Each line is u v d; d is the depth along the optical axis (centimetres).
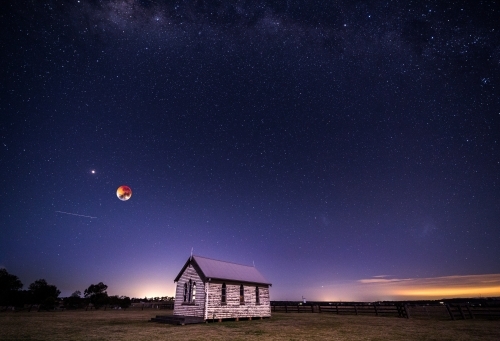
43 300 3841
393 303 2606
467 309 2128
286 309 3519
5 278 3666
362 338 1296
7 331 1526
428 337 1288
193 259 2269
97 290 4831
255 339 1288
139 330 1603
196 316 2078
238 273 2466
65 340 1247
